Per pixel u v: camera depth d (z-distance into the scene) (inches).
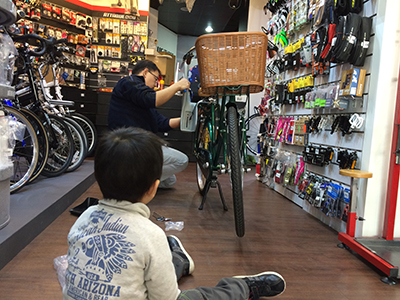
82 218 33.6
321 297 54.7
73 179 116.0
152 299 32.7
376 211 81.7
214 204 111.6
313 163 104.6
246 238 81.0
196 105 101.2
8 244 59.6
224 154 83.0
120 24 223.0
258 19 222.4
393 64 78.9
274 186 145.1
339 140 95.0
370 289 58.8
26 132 101.5
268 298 53.1
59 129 117.5
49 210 81.0
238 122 80.9
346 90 84.7
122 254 29.7
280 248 75.9
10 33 93.9
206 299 41.3
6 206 65.7
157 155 31.6
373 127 79.7
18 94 107.6
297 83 122.0
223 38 67.3
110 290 29.0
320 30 100.0
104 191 31.9
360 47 81.4
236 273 61.5
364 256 69.2
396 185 76.8
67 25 209.2
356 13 88.6
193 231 83.5
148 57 213.8
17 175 110.3
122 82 88.8
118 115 89.4
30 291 50.8
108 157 30.3
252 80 69.9
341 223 89.5
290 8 130.6
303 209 114.3
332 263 69.4
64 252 65.1
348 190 86.1
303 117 117.7
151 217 93.0
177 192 127.1
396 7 77.7
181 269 56.8
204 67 70.5
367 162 80.7
